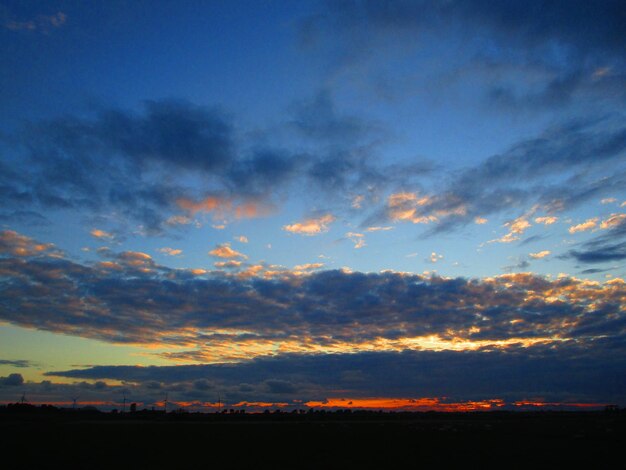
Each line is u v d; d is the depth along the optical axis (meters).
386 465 43.81
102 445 64.88
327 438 77.19
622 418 135.88
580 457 48.84
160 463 46.00
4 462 46.72
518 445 62.38
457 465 43.31
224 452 55.75
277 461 47.25
